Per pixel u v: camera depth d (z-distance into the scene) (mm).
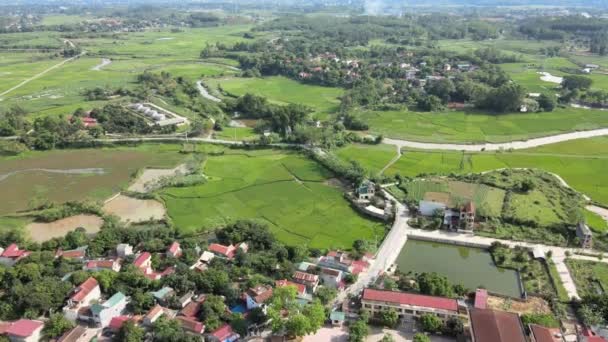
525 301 136375
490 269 156250
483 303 131375
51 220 190625
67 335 121812
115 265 150375
